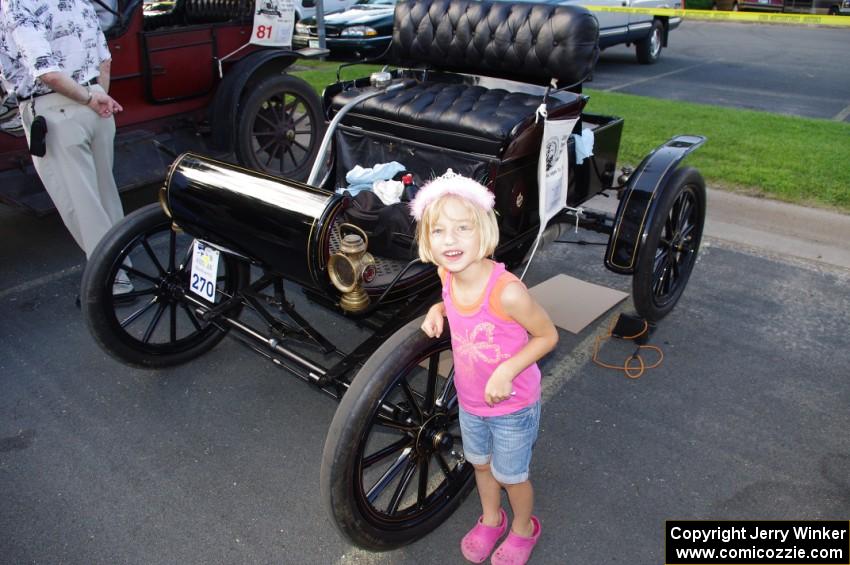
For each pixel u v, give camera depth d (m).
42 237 5.12
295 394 3.39
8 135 4.43
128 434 3.10
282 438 3.08
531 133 3.08
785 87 9.98
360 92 3.66
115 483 2.81
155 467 2.90
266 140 5.94
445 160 3.18
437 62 3.99
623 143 6.54
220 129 5.38
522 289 1.94
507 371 1.97
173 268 3.32
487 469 2.37
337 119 3.46
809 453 2.92
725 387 3.36
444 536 2.60
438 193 1.90
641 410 3.21
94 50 3.72
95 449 3.00
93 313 3.09
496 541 2.55
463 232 1.87
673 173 3.52
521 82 3.76
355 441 2.09
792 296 4.17
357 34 9.82
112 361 3.63
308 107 6.05
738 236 4.89
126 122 5.16
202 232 2.90
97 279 3.05
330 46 9.97
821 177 5.71
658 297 3.79
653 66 11.78
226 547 2.51
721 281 4.34
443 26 3.84
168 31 5.12
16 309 4.11
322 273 2.41
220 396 3.36
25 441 3.04
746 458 2.90
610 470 2.85
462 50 3.80
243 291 3.03
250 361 3.64
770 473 2.81
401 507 2.77
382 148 3.43
